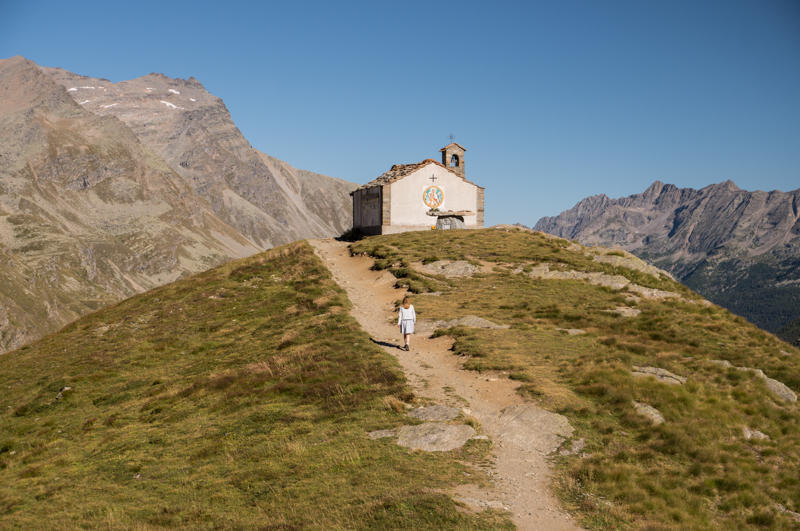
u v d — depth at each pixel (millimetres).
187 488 14258
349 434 15164
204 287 47844
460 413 15719
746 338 28219
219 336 34656
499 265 42875
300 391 20547
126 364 32094
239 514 11875
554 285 37562
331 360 23391
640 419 15695
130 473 16719
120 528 12375
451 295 35188
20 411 27500
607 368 19844
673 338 26453
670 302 34688
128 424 22875
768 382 21109
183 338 35594
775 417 17734
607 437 14594
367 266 47344
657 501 11516
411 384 18828
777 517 11664
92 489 15859
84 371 31781
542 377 19000
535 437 14508
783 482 13414
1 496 16484
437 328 27844
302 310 35250
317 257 51688
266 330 33219
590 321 28766
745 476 13359
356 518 10219
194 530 11391
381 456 13422
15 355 41625
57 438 23266
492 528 9711
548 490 11805
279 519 10922
